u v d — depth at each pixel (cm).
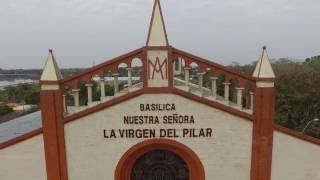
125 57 1345
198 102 1355
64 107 1398
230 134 1371
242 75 1353
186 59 1362
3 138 2778
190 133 1377
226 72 1365
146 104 1359
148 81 1342
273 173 1385
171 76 1339
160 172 1449
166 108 1362
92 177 1405
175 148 1409
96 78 1379
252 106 1369
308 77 5988
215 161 1390
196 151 1388
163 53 1323
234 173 1393
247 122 1362
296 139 1369
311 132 5147
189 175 1438
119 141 1389
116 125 1377
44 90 1342
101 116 1373
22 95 11012
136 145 1390
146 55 1323
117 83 1375
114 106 1366
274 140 1370
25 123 3497
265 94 1328
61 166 1388
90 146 1388
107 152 1394
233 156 1383
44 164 1398
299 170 1386
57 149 1374
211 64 1362
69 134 1379
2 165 1402
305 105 5641
